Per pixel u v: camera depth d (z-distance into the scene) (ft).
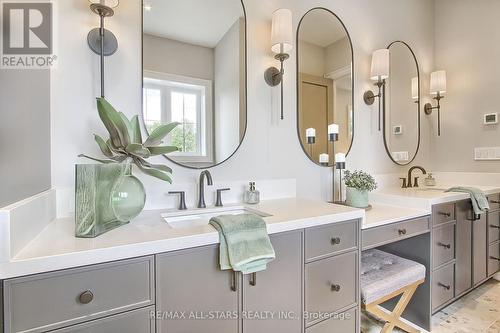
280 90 5.77
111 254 2.42
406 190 7.25
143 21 4.38
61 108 3.73
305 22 6.23
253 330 3.28
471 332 5.45
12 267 2.04
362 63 7.27
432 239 5.65
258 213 4.19
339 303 4.06
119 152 3.44
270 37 5.66
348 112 6.93
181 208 4.40
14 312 2.07
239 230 3.09
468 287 6.61
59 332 2.23
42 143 3.34
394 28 8.13
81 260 2.29
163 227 3.18
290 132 5.93
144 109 4.36
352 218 4.16
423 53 9.01
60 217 3.63
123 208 3.16
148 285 2.62
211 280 2.98
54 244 2.48
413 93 8.65
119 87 4.16
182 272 2.81
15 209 2.16
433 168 9.27
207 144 4.93
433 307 5.68
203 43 4.92
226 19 5.16
